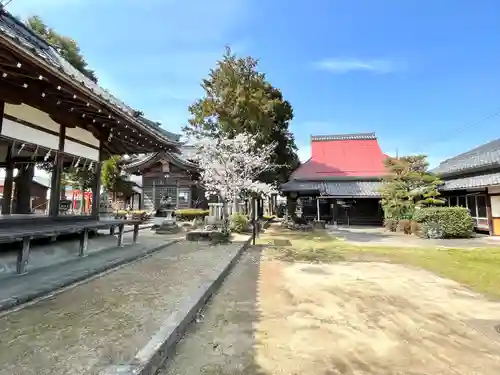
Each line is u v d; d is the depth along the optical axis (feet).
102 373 7.29
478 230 53.42
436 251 33.42
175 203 77.61
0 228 17.22
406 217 55.72
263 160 52.95
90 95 16.79
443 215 46.14
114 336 9.48
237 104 49.32
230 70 53.31
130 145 30.83
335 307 14.47
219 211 49.80
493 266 25.12
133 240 29.43
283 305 14.56
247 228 49.26
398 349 10.29
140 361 7.84
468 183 52.29
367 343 10.69
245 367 8.80
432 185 53.31
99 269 17.87
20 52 12.17
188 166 74.28
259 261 26.22
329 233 53.67
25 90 18.10
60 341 9.10
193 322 12.06
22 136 18.81
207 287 15.28
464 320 13.08
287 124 62.13
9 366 7.65
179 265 20.98
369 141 88.38
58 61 23.98
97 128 26.21
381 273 22.17
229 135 51.80
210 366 8.79
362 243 40.22
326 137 91.40
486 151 59.62
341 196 69.26
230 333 11.16
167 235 39.04
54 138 21.79
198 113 56.54
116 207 71.92
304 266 24.35
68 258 20.33
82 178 30.09
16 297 12.19
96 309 11.93
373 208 76.38
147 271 18.88
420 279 20.39
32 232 15.92
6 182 24.21
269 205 118.21
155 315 11.35
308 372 8.66
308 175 78.95
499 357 9.86
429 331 11.87
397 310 14.24
